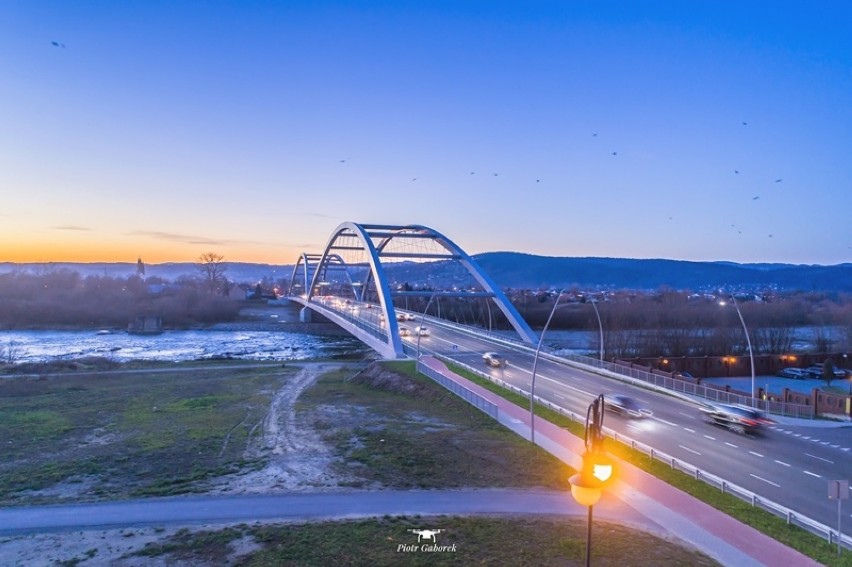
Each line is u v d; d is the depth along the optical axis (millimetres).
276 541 18109
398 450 29766
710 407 36500
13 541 18328
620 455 27391
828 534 18422
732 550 17641
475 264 84750
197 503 21781
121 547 17797
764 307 121312
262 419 40312
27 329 131125
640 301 139375
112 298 161875
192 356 92625
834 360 72750
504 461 27422
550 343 106062
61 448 32312
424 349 66812
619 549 17562
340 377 64500
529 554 17203
